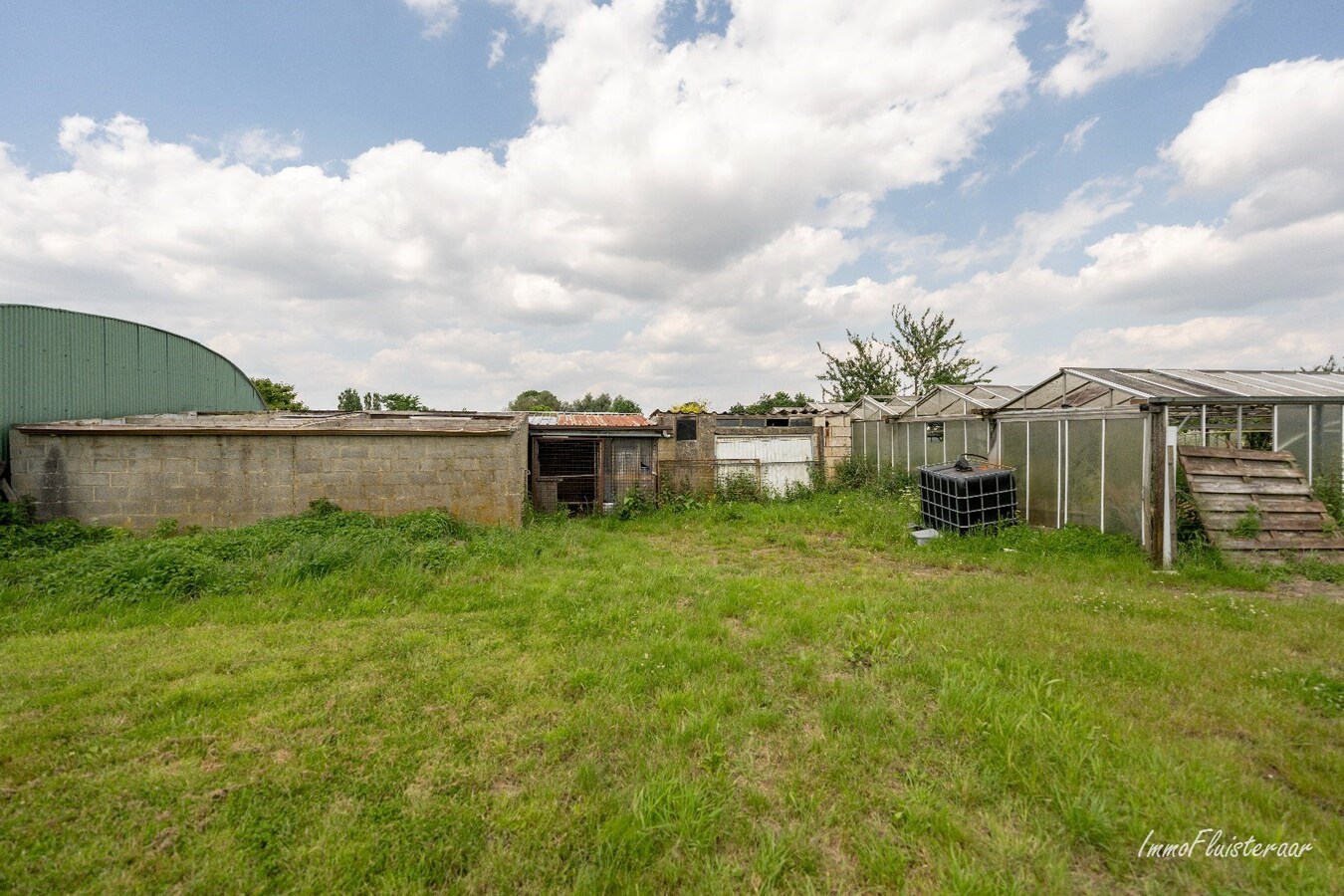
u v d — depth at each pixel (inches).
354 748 122.5
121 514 342.0
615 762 118.5
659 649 175.8
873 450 666.8
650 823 97.6
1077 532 346.0
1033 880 85.5
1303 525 299.1
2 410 330.0
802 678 154.0
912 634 187.5
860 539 371.9
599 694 147.0
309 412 450.3
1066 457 379.9
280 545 288.4
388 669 163.2
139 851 90.8
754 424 683.4
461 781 110.7
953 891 83.5
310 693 147.3
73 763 114.8
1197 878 85.8
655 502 522.9
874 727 128.1
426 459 383.6
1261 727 126.3
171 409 490.0
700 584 257.1
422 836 94.4
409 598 231.3
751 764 117.0
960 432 507.2
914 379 964.6
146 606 212.1
